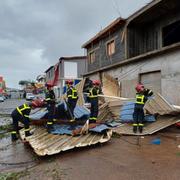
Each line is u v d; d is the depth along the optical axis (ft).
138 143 28.89
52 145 26.48
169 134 32.91
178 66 42.98
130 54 64.49
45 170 20.98
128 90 58.29
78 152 25.94
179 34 60.59
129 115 37.73
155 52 47.65
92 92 35.45
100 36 76.95
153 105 36.22
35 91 217.36
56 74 141.79
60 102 38.29
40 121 37.37
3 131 42.32
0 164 23.84
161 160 22.38
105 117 39.81
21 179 19.26
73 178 18.83
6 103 144.46
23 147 30.14
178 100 42.88
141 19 60.85
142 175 18.97
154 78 49.96
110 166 21.26
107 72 69.05
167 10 55.26
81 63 132.57
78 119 35.73
